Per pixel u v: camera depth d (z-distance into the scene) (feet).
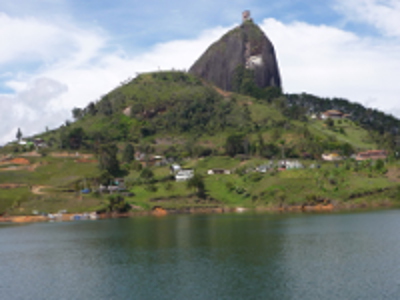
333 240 337.93
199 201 634.02
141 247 341.62
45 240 400.26
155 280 243.81
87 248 349.00
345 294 209.36
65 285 244.63
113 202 601.62
